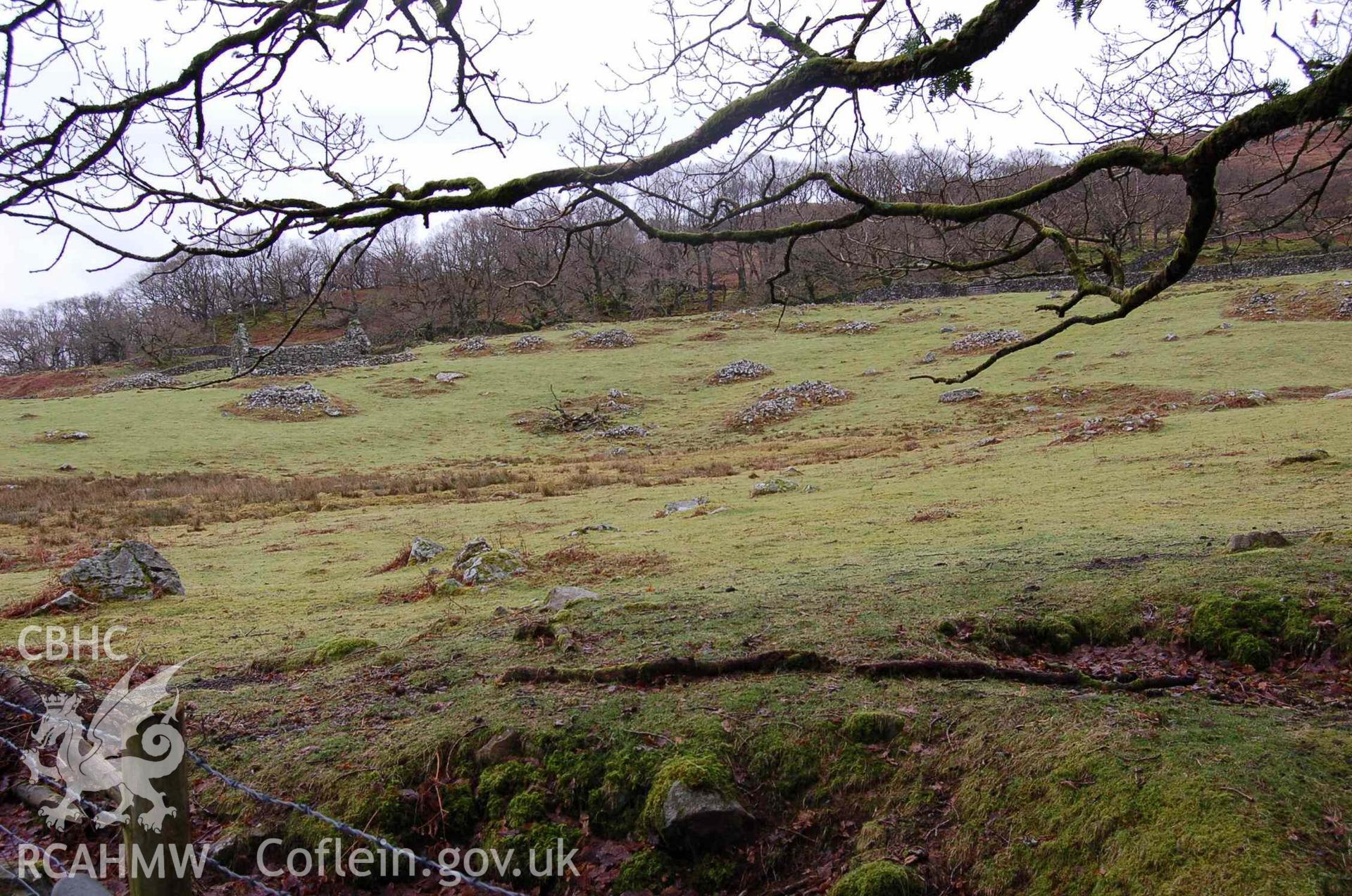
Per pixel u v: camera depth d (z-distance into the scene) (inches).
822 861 172.2
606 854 181.5
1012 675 218.1
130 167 159.6
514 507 842.8
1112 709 189.6
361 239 170.4
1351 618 223.0
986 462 807.7
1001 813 166.2
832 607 287.0
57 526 861.2
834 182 165.5
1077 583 284.0
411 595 445.4
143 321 3383.4
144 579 464.8
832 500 672.4
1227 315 1876.2
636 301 3080.7
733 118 162.2
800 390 1729.8
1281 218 189.5
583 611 311.0
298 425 1728.6
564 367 2215.8
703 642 256.2
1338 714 186.1
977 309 2452.0
